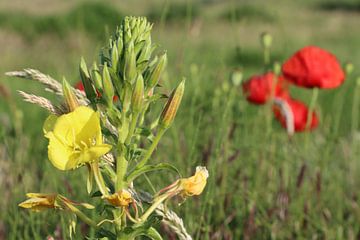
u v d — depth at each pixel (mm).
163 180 3955
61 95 2430
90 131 2176
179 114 4402
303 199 4543
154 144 2395
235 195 4281
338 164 4949
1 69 11141
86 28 15844
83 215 2348
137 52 2324
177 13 19688
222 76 4883
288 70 4348
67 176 4160
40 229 3863
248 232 4066
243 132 4996
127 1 24281
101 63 2398
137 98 2303
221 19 19422
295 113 4680
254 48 13492
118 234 2393
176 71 4766
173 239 3562
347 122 6965
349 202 4680
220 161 4090
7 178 4152
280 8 23281
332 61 4344
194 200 3969
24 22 17375
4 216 4090
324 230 4246
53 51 13227
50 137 2143
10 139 4676
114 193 2330
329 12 24656
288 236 4188
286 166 4586
